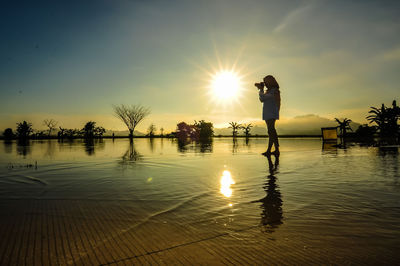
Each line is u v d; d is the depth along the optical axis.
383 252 1.05
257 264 0.97
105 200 1.91
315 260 0.99
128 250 1.10
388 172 2.95
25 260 1.01
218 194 2.06
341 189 2.14
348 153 5.65
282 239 1.19
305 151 6.52
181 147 10.24
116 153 6.95
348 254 1.04
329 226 1.33
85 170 3.53
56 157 5.73
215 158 5.09
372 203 1.73
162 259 1.02
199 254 1.06
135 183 2.56
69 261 1.00
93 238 1.22
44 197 2.02
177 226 1.36
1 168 3.82
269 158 4.93
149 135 44.66
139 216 1.54
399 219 1.42
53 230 1.32
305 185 2.32
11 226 1.38
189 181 2.62
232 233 1.26
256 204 1.75
